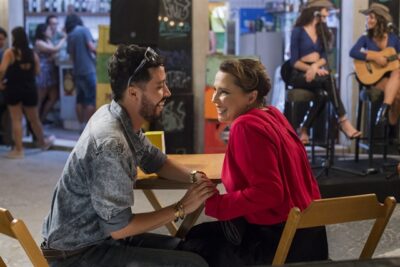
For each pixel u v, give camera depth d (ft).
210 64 19.42
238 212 6.19
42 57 25.50
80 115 25.05
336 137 20.88
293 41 16.56
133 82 6.16
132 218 6.03
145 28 17.95
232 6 27.43
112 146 5.85
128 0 17.83
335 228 12.22
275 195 6.06
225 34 23.16
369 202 6.04
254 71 6.62
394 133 19.48
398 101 16.44
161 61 6.27
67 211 6.17
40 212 13.66
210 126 19.63
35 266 5.57
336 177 14.96
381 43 16.46
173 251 6.41
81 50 24.25
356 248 11.10
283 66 17.07
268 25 25.29
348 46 20.70
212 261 6.79
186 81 19.72
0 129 23.09
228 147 6.49
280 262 5.86
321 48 16.69
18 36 20.34
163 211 6.25
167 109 19.29
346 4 20.77
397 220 12.81
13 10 24.00
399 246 11.18
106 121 6.14
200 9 19.72
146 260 6.27
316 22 16.52
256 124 6.20
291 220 5.69
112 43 18.12
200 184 6.42
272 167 6.10
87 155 5.93
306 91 16.22
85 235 6.17
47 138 22.68
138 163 7.23
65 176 6.16
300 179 6.57
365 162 17.31
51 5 25.32
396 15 19.77
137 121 6.40
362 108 19.30
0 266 6.16
